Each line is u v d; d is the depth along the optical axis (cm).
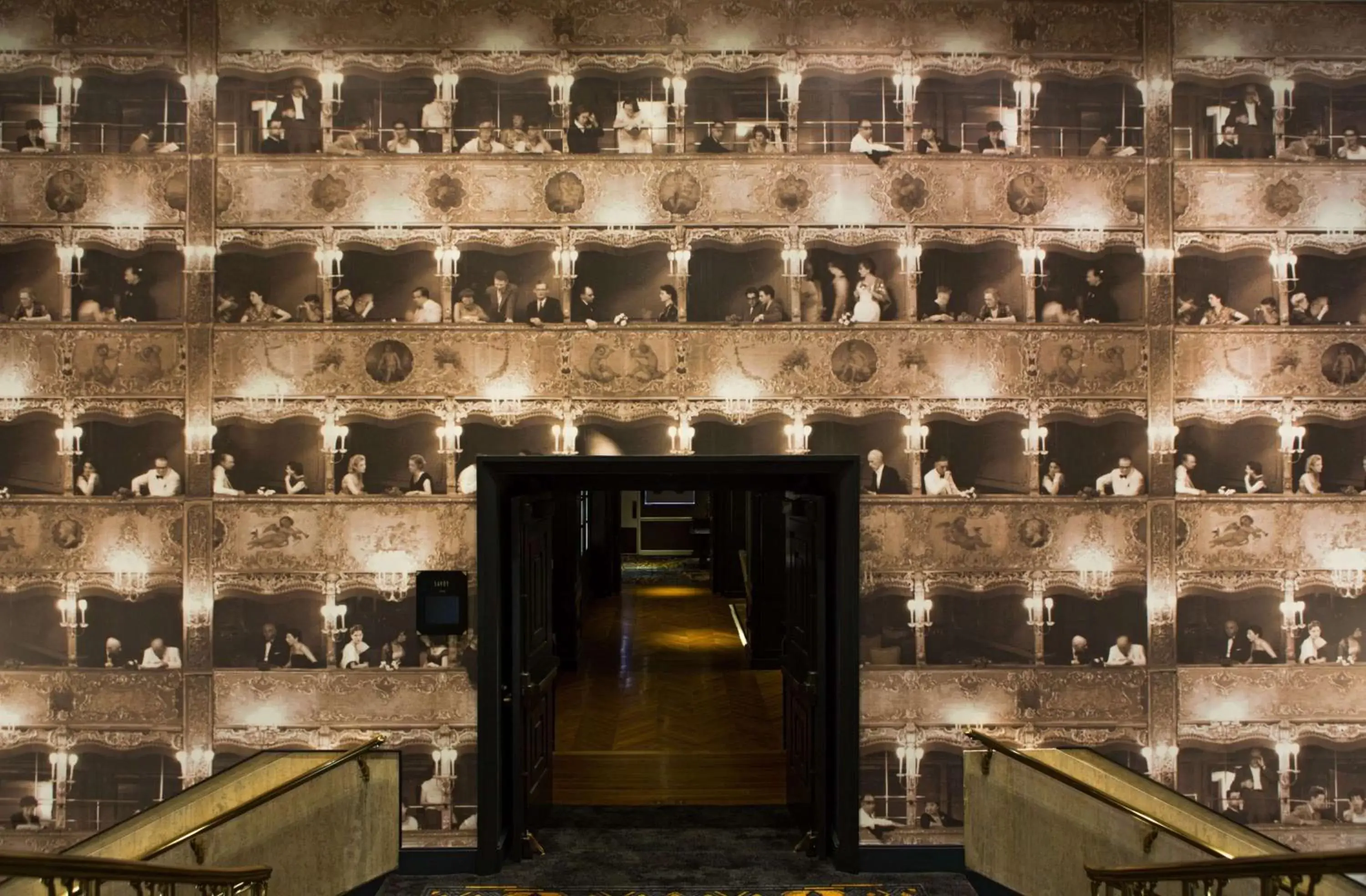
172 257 616
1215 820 621
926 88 623
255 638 619
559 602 1190
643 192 621
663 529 2492
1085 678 625
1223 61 625
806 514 691
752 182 622
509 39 619
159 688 617
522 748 651
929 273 623
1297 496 623
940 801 627
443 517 623
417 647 624
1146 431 624
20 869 341
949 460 624
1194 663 625
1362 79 624
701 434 622
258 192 616
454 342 620
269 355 618
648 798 765
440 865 624
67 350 614
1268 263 624
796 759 720
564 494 732
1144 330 624
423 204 618
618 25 620
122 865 376
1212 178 625
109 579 616
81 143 614
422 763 625
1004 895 618
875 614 627
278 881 601
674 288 621
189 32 615
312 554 620
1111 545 624
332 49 617
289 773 618
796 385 622
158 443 616
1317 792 621
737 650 1310
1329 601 623
